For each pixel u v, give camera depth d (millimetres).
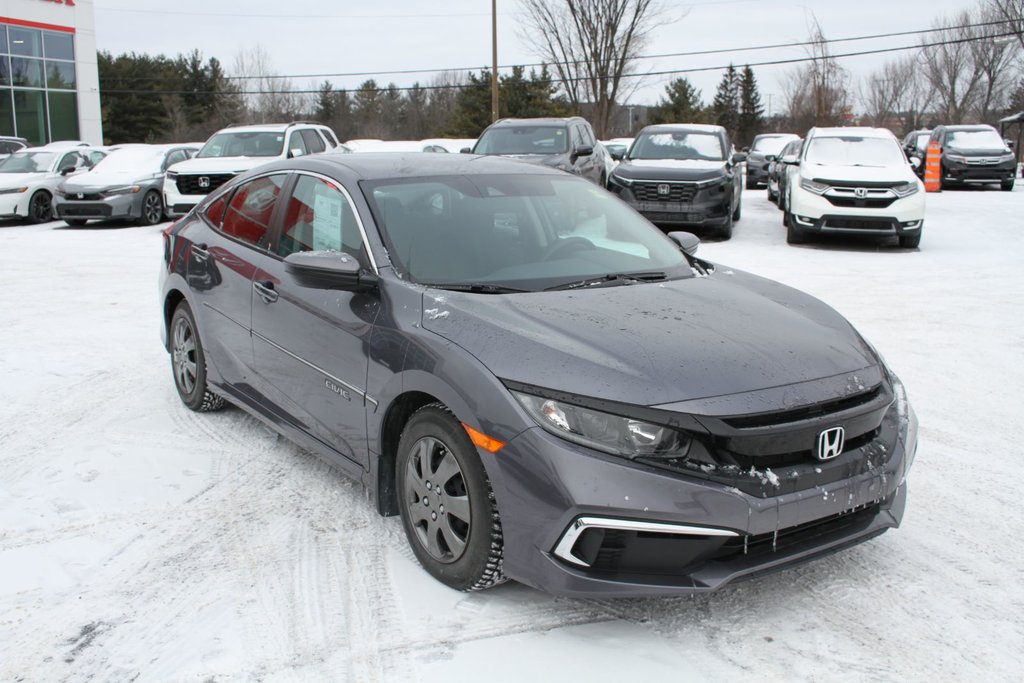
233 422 5012
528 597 3129
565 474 2686
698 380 2805
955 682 2664
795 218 12820
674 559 2719
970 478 4242
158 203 17047
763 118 89500
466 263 3621
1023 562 3416
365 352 3439
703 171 13492
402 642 2848
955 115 48969
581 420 2727
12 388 5656
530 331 3020
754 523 2697
